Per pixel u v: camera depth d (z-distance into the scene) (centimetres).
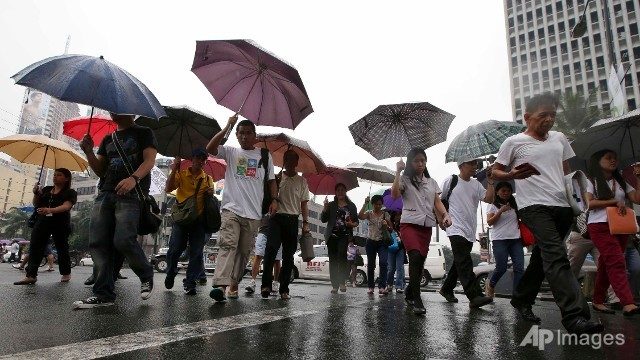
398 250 779
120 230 333
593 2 5647
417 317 347
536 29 6203
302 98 430
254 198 436
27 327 229
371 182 884
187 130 542
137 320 268
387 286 766
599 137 470
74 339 205
